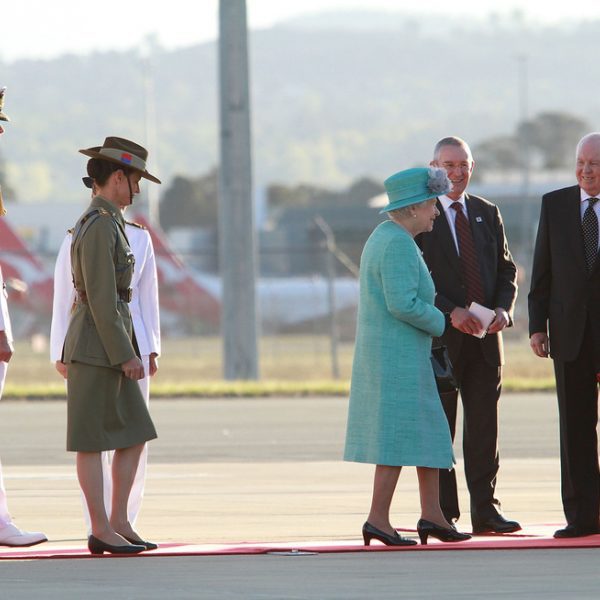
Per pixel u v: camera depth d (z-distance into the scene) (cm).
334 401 5684
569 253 2638
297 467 3791
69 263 2545
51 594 2066
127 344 2431
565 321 2638
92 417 2436
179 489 3362
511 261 2828
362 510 3033
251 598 2028
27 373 8406
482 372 2747
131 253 2478
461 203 2802
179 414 5200
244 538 2670
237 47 6412
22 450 4191
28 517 2953
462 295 2761
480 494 2719
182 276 10462
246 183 6438
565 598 2027
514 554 2417
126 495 2488
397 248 2458
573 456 2627
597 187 2631
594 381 2642
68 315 2561
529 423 4853
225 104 6419
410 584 2134
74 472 3684
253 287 6456
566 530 2609
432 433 2477
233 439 4450
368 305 2492
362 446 2481
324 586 2119
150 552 2441
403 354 2469
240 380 6419
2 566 2316
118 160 2452
